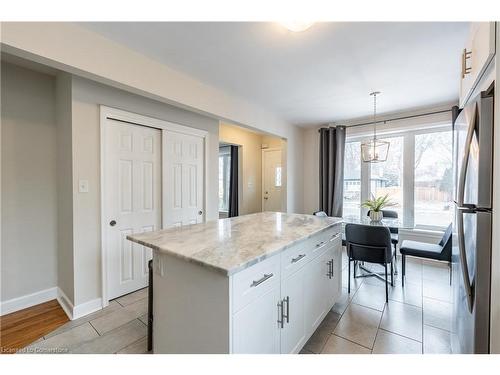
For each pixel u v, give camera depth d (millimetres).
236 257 1194
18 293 2359
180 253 1263
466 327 1265
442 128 3703
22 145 2375
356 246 2611
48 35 1604
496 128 1079
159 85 2279
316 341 1844
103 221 2361
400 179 4082
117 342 1847
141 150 2744
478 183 1124
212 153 3592
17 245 2355
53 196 2561
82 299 2229
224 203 6590
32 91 2422
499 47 1055
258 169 6098
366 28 1771
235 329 1114
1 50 1495
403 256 2863
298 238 1587
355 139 4562
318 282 1938
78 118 2182
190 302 1267
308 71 2475
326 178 4613
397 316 2195
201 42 1960
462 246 1283
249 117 3438
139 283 2736
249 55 2162
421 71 2480
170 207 3021
